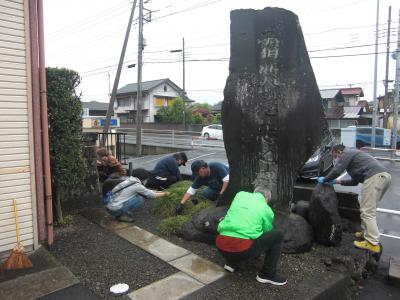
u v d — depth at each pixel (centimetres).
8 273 321
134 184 493
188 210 503
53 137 448
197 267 350
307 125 426
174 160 638
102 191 576
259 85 431
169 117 3725
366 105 3953
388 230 582
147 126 3647
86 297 290
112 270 342
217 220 411
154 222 493
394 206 729
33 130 361
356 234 462
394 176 1080
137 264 356
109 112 1554
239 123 443
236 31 439
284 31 420
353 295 372
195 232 423
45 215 395
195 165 566
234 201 334
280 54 423
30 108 354
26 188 357
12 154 344
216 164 536
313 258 382
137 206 502
